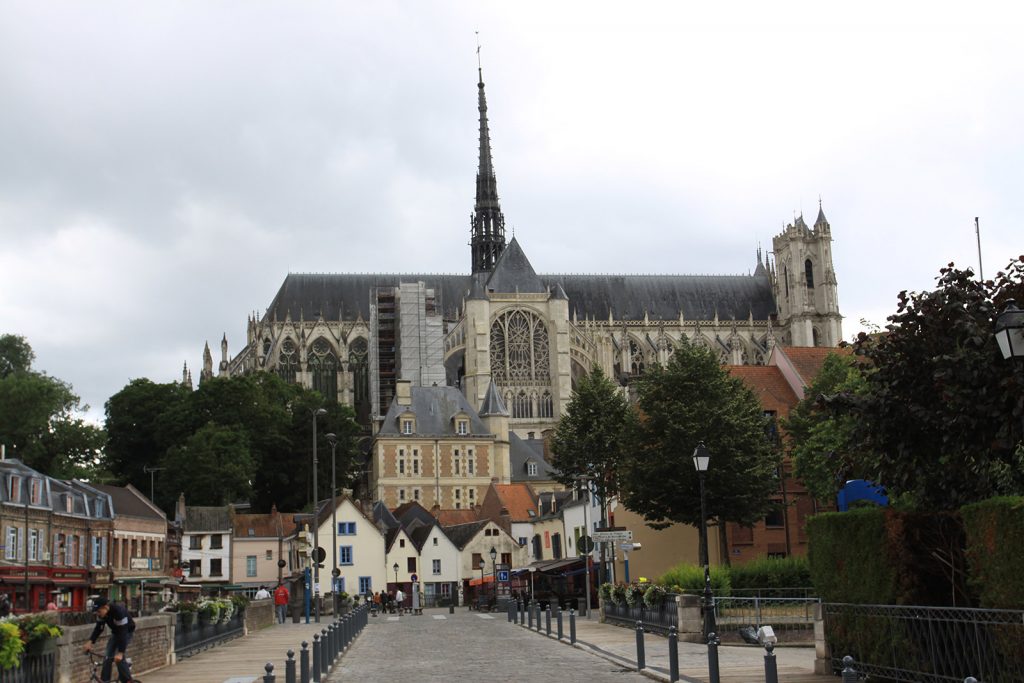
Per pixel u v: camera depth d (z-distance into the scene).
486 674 28.77
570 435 76.19
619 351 189.00
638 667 28.62
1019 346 17.31
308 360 181.75
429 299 175.50
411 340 168.62
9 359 133.12
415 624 60.91
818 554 25.36
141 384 136.25
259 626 55.97
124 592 86.44
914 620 21.19
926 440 24.61
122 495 94.81
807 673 25.59
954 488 24.55
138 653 29.78
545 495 112.44
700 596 38.88
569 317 195.50
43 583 72.06
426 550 113.88
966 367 21.92
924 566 21.72
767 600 37.69
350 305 191.38
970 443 23.02
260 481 136.25
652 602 42.28
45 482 74.31
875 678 22.77
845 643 24.11
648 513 61.97
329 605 81.31
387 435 147.00
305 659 25.05
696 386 60.97
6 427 110.81
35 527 72.38
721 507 59.72
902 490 25.05
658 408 60.94
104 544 83.31
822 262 199.12
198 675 29.89
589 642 38.53
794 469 59.44
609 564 71.31
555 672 28.98
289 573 107.12
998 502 18.62
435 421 150.25
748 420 60.12
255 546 107.25
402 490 146.25
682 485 59.28
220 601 43.38
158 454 133.88
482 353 168.75
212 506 117.12
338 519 109.19
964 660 19.53
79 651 24.30
